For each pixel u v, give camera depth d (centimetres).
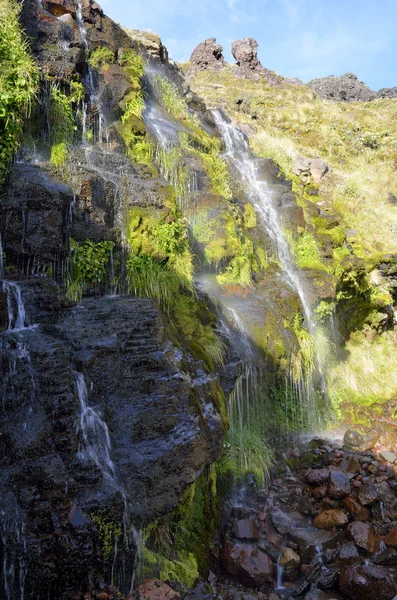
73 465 386
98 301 598
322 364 906
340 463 699
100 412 435
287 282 907
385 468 676
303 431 789
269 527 557
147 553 417
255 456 654
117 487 387
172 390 470
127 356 486
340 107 2136
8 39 647
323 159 1598
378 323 1080
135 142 852
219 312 729
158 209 713
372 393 949
